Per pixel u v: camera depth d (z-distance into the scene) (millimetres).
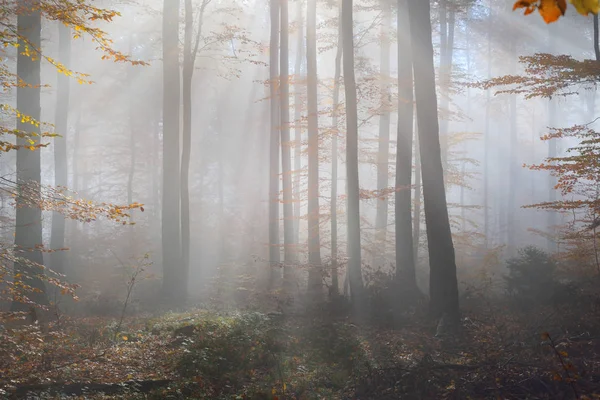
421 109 14844
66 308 18312
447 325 13500
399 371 9555
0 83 12000
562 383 8203
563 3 1918
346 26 18031
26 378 9547
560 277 18750
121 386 9359
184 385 9281
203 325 13305
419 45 14844
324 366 10766
